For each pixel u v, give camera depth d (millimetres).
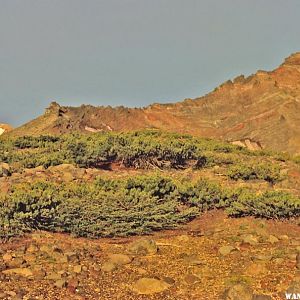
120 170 16516
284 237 9984
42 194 11188
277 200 11320
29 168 15352
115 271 8070
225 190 12438
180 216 11203
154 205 11383
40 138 20375
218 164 17781
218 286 7426
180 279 7715
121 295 7172
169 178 13367
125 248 9398
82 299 6969
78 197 11688
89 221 10391
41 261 8430
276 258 8391
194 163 17703
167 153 17359
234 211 11383
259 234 10133
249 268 7863
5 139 20203
